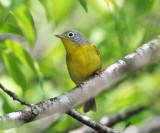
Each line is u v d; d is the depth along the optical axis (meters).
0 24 7.96
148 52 8.33
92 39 13.07
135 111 12.00
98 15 15.09
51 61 15.42
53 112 7.12
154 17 12.85
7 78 12.06
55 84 14.39
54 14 8.72
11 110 10.17
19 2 7.69
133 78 13.08
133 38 12.10
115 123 11.89
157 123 7.24
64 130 12.27
